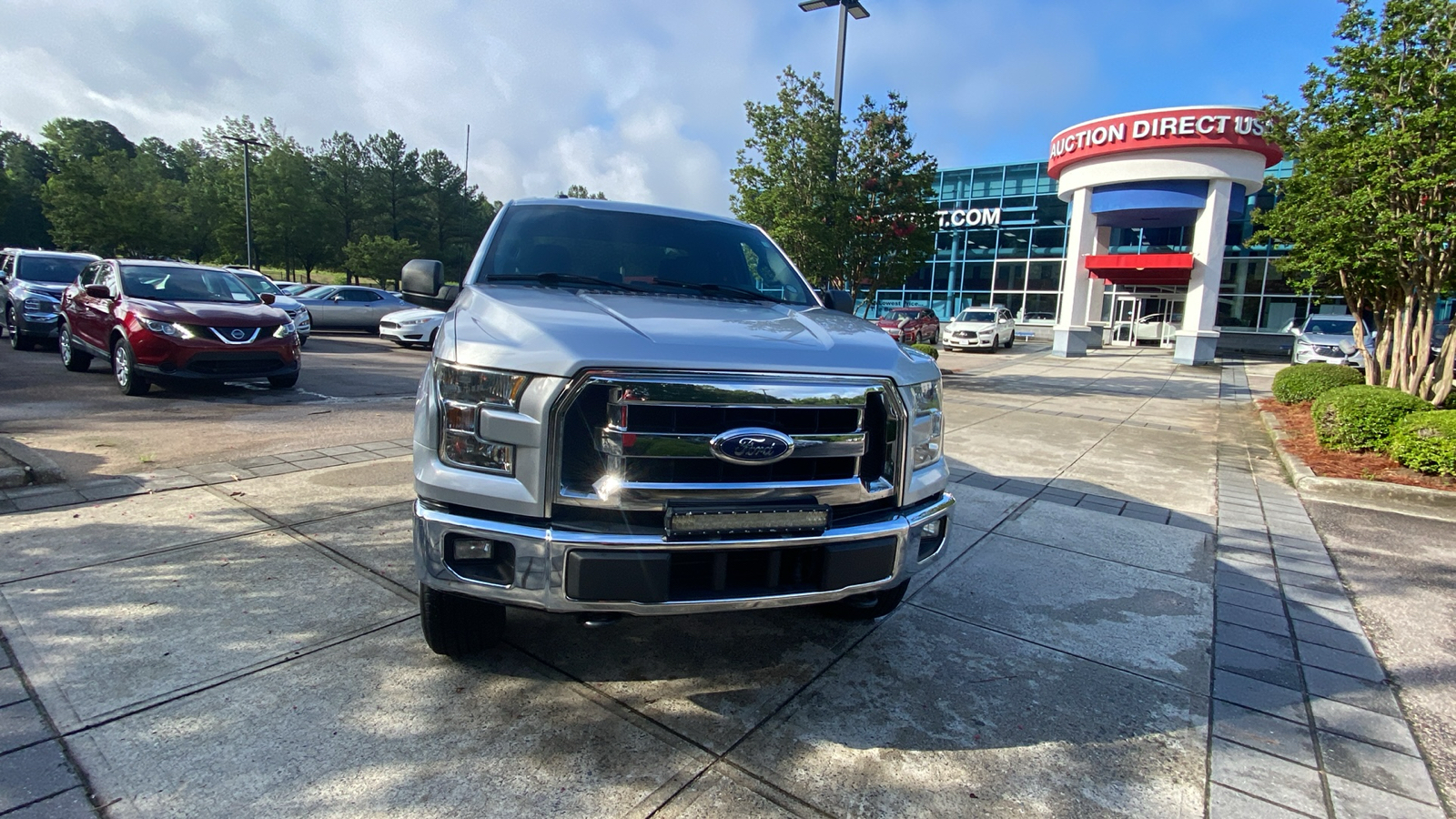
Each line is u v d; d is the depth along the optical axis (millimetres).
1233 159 22500
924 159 13930
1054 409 11773
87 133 77750
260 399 9047
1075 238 25516
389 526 4449
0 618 3131
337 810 2131
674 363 2324
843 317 3432
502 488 2344
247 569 3752
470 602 2729
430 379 2621
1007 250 36062
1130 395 14055
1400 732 2840
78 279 10523
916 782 2412
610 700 2791
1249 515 5828
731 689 2922
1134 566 4555
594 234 3859
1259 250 30016
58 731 2404
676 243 3973
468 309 2875
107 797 2125
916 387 2842
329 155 56531
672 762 2445
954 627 3592
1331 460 7539
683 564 2447
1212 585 4281
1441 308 19984
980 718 2811
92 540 4059
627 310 2793
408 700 2701
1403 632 3723
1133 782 2469
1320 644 3557
